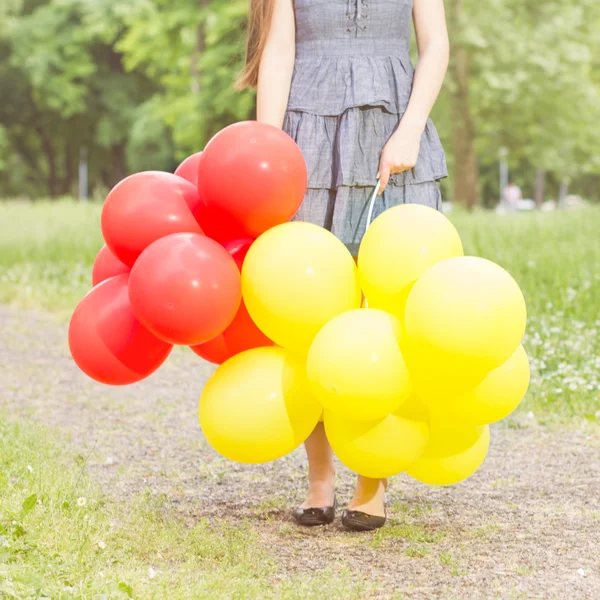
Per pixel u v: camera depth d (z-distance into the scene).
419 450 3.19
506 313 2.88
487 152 32.91
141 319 3.10
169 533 3.45
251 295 3.12
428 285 2.92
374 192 3.46
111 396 6.43
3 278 12.41
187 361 7.93
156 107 29.33
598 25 28.75
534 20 28.14
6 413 5.71
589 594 2.98
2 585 2.79
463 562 3.27
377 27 3.53
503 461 4.76
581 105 29.33
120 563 3.11
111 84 44.06
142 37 27.25
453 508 3.94
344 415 3.04
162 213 3.18
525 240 13.11
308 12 3.54
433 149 3.62
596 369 6.24
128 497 4.05
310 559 3.29
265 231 3.21
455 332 2.85
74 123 46.44
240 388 3.20
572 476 4.46
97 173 51.84
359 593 2.96
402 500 4.06
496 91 27.22
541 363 6.31
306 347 3.19
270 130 3.17
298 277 3.06
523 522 3.73
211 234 3.26
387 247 3.11
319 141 3.52
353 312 3.08
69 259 13.78
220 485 4.33
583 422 5.54
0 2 41.97
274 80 3.57
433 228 3.13
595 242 12.52
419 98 3.49
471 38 26.11
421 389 3.07
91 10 34.69
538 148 30.86
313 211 3.53
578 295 8.27
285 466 4.66
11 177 51.19
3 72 45.19
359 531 3.59
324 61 3.54
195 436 5.33
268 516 3.81
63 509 3.56
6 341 8.73
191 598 2.83
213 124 24.44
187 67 27.08
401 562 3.26
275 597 2.89
